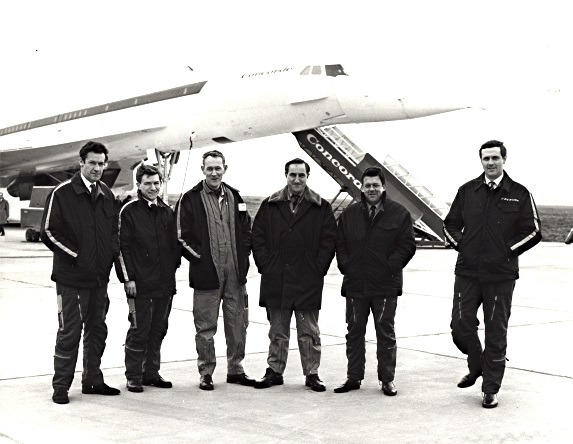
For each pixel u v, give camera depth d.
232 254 6.07
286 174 6.03
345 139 21.62
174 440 4.48
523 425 4.84
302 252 5.93
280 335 6.03
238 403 5.41
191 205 6.01
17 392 5.70
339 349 7.53
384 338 5.74
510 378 6.20
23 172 29.69
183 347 7.58
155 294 5.86
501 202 5.48
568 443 4.44
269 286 6.00
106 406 5.32
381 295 5.73
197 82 21.09
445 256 22.31
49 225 5.42
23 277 14.15
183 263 18.89
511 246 5.41
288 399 5.54
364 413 5.13
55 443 4.40
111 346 7.60
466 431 4.69
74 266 5.44
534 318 9.66
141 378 5.84
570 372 6.43
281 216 6.03
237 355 6.11
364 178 5.86
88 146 5.56
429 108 16.94
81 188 5.54
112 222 5.69
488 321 5.43
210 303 5.97
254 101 19.38
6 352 7.18
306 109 18.58
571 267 18.16
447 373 6.43
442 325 9.07
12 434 4.58
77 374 6.37
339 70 18.27
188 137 21.69
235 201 6.18
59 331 5.46
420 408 5.27
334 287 13.61
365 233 5.82
